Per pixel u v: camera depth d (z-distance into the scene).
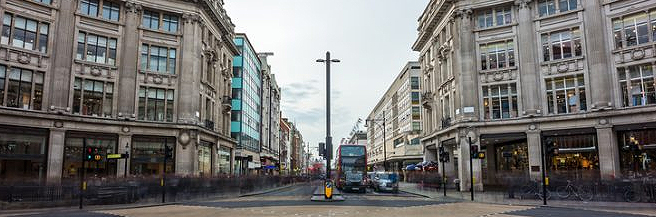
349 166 39.81
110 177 27.06
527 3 35.03
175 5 38.38
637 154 27.52
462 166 36.03
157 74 37.25
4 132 29.11
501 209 19.70
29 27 31.12
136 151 35.56
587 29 32.19
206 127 41.25
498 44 36.41
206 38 42.03
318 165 135.50
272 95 91.06
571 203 23.23
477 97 36.28
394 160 95.19
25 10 30.75
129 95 35.53
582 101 32.31
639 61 29.59
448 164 41.91
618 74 30.61
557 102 33.44
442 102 43.72
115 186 23.83
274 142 93.88
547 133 33.06
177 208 20.89
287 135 124.88
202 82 41.12
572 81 32.97
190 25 38.94
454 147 41.84
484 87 36.59
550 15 34.00
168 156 27.36
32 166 30.41
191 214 17.56
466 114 36.16
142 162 35.56
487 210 19.11
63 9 32.88
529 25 34.78
